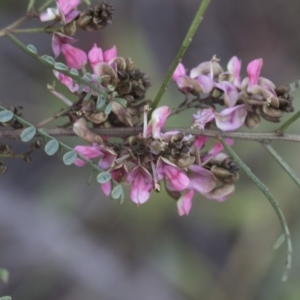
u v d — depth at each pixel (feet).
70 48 2.35
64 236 3.67
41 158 3.83
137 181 2.30
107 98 2.29
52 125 3.47
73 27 2.33
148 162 2.30
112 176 2.30
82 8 3.29
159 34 4.50
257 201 3.56
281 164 2.35
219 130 2.35
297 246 3.59
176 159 2.30
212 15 4.66
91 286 3.66
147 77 2.33
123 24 4.01
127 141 2.31
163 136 2.30
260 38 4.70
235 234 3.99
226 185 2.36
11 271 3.56
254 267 3.64
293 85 2.35
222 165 2.36
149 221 3.69
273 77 4.67
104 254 3.72
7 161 3.80
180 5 4.55
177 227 3.84
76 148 2.30
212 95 2.36
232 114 2.35
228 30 4.68
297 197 3.56
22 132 2.26
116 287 3.69
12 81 3.79
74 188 3.70
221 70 2.38
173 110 2.36
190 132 2.34
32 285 3.58
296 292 3.58
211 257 4.00
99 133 2.32
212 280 3.73
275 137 2.35
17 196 3.72
